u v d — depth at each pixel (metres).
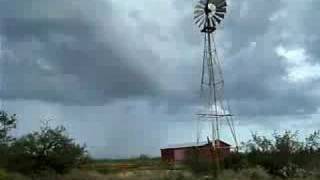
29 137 47.56
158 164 62.78
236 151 54.22
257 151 53.28
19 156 46.41
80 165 49.41
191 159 52.03
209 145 55.06
